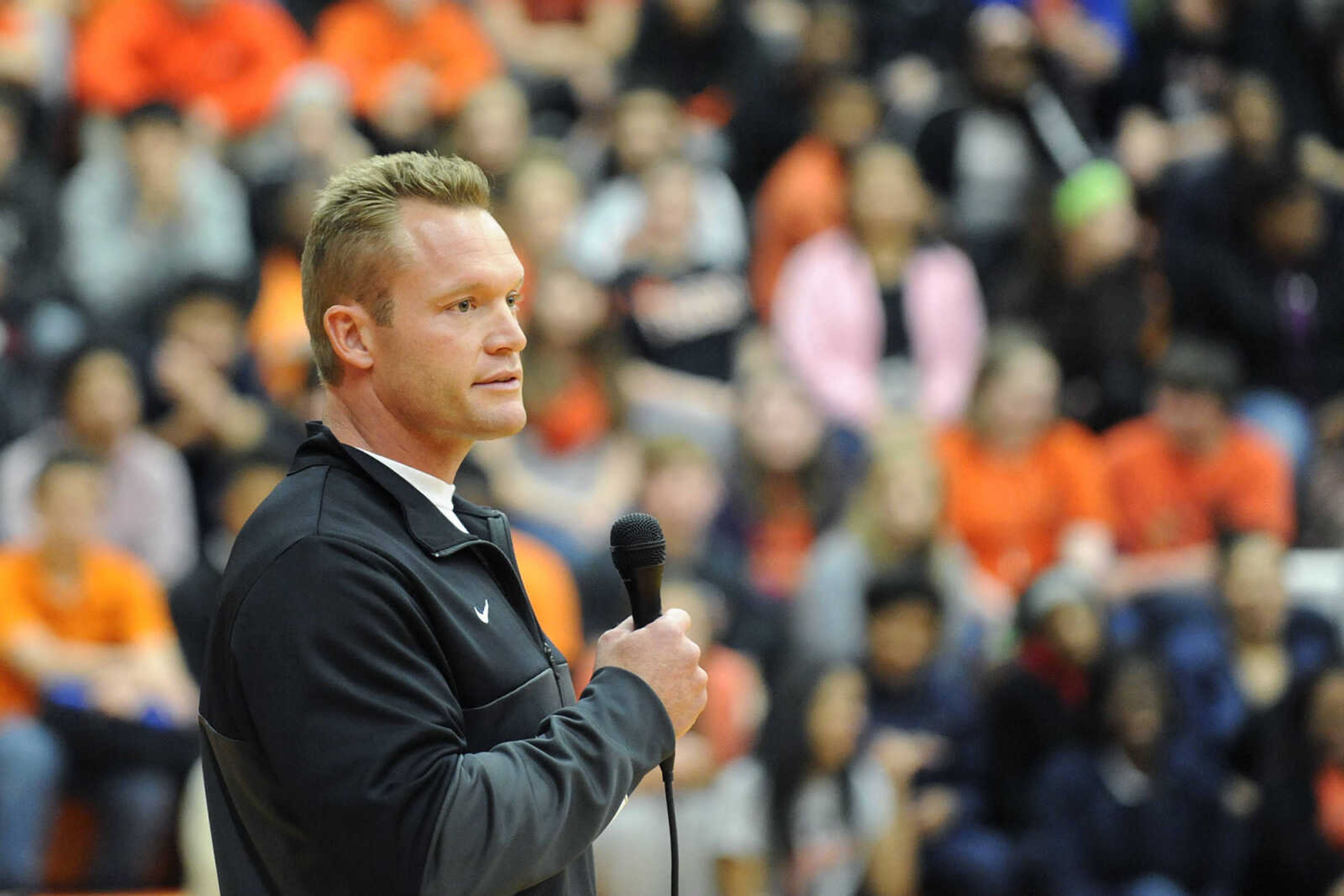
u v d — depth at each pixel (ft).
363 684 18.84
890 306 78.38
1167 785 58.59
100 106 83.82
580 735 19.49
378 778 18.33
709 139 91.56
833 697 54.90
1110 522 72.54
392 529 20.24
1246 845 60.08
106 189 76.38
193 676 58.23
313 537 19.49
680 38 93.56
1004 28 90.12
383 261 20.44
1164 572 70.79
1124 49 101.60
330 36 90.27
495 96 81.35
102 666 56.18
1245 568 65.51
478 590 20.68
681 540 63.16
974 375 73.72
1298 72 99.50
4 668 55.72
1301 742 60.59
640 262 78.38
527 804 18.61
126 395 64.08
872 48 100.42
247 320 71.82
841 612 63.21
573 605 58.70
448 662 19.90
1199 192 84.02
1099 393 79.77
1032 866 57.36
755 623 63.16
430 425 20.61
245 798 19.85
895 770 57.06
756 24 96.68
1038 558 70.64
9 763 52.47
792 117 91.61
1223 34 100.99
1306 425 80.38
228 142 84.94
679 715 20.47
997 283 87.30
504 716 20.07
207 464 66.74
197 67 85.05
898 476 64.28
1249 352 82.84
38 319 71.36
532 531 62.59
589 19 100.63
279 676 18.94
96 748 54.13
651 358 76.79
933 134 88.99
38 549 56.95
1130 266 81.15
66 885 54.60
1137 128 93.56
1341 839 60.03
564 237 76.33
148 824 54.29
